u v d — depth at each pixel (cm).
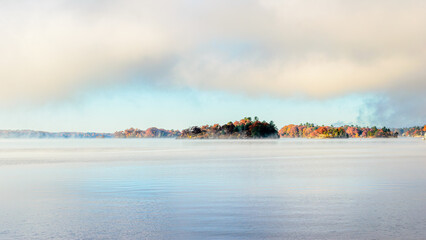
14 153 12538
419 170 5509
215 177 4597
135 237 1859
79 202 2834
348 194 3173
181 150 14812
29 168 6178
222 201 2850
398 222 2114
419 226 2019
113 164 7044
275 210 2486
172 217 2292
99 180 4306
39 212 2467
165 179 4388
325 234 1878
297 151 13425
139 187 3669
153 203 2777
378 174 4919
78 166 6581
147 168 6066
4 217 2312
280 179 4347
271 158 9056
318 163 7200
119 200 2914
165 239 1820
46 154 11700
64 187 3697
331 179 4341
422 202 2759
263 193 3250
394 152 12269
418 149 15075
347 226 2034
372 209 2498
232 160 8281
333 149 15350
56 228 2041
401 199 2898
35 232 1959
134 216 2331
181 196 3095
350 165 6594
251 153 11906
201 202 2808
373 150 14125
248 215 2336
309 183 3959
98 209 2556
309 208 2552
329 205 2658
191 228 2023
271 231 1947
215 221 2181
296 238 1814
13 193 3312
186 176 4716
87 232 1953
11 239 1830
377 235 1850
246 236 1861
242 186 3728
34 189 3566
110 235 1897
